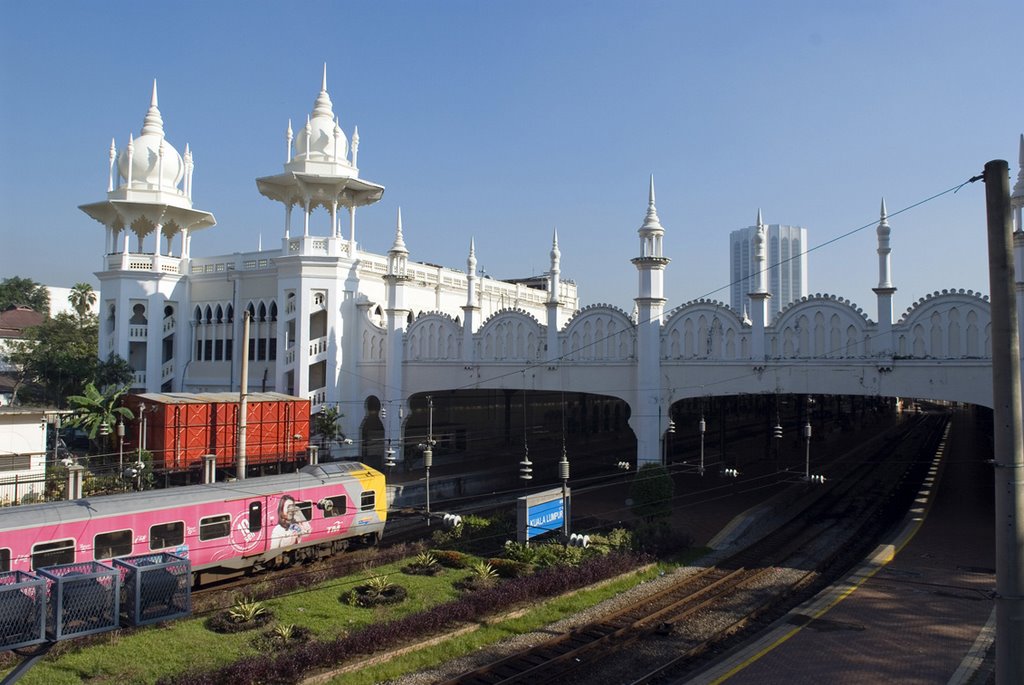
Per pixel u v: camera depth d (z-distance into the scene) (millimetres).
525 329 37062
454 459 48625
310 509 23750
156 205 48562
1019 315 23984
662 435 31953
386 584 19406
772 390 29219
